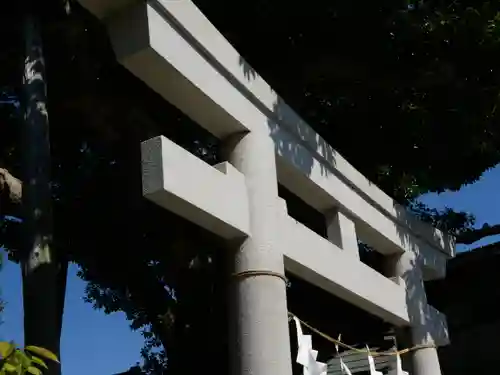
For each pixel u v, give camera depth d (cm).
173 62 380
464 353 973
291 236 450
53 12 692
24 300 535
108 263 824
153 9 375
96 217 793
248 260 410
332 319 835
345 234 546
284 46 698
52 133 776
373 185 616
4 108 771
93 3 371
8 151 765
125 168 763
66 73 732
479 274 980
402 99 729
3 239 805
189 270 760
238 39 695
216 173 400
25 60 618
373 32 672
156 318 823
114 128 747
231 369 396
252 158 440
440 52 684
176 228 745
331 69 709
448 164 790
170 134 739
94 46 706
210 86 411
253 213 423
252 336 391
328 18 666
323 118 761
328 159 543
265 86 473
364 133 759
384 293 577
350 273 525
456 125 735
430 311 654
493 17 665
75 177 802
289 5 654
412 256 657
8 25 690
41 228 550
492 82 703
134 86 706
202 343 746
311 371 425
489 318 966
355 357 562
